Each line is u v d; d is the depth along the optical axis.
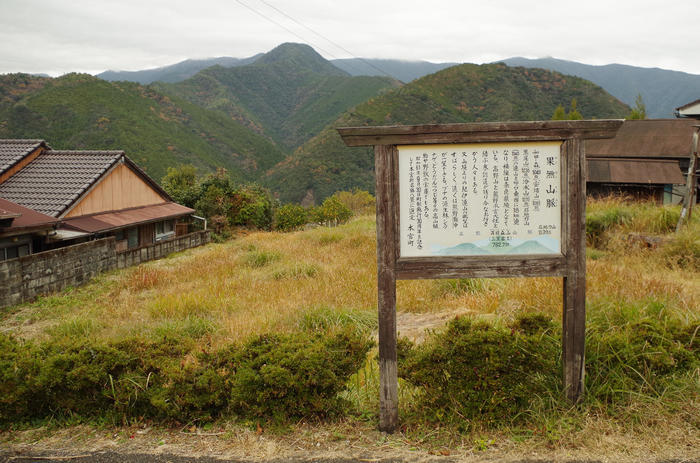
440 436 3.36
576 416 3.42
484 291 7.40
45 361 3.89
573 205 3.41
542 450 3.14
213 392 3.66
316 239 16.36
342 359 3.81
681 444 3.12
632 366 3.72
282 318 7.23
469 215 3.46
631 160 20.61
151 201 22.33
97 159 19.17
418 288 8.29
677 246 9.18
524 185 3.45
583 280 3.44
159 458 3.22
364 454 3.20
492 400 3.41
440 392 3.54
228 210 28.02
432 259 3.44
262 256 13.23
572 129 3.36
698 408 3.43
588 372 3.76
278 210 30.52
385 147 3.41
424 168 3.44
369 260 12.05
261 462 3.14
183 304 8.39
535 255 3.45
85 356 3.86
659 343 3.86
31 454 3.32
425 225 3.47
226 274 11.86
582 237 3.42
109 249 15.02
